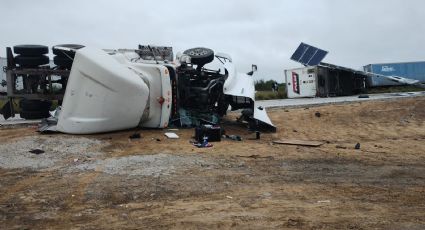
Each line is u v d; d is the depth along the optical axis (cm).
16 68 1631
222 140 1370
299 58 3562
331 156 1141
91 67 1300
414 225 596
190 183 833
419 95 2795
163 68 1455
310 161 1070
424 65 4175
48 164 1011
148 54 1653
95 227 600
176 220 624
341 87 3544
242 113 1584
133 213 660
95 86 1312
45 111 1736
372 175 918
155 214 654
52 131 1369
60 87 1853
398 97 2614
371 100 2455
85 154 1120
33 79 1670
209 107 1641
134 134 1346
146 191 778
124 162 1016
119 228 595
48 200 729
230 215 645
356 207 685
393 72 4081
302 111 2009
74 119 1330
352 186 824
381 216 638
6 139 1266
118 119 1344
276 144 1327
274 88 4162
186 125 1548
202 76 1673
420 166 1016
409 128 1681
